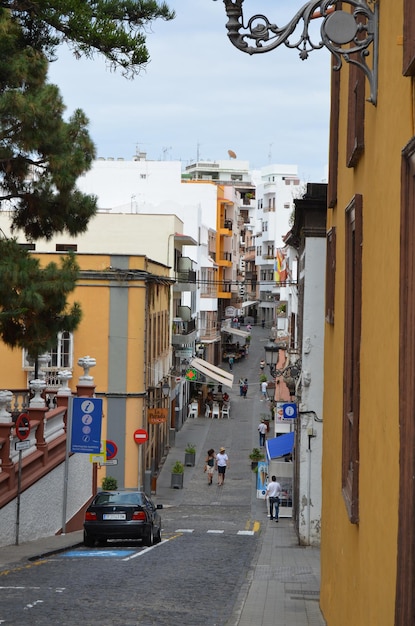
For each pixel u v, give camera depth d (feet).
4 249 80.28
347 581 34.55
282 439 145.79
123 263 161.68
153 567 70.69
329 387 47.50
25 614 46.47
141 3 79.66
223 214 430.61
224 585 61.41
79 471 110.83
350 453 36.06
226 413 270.26
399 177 22.27
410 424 20.54
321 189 97.55
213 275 384.88
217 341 372.99
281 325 297.12
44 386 98.17
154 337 179.01
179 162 339.36
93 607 49.49
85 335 161.27
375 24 26.08
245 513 145.18
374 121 27.71
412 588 20.06
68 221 82.79
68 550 85.56
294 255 190.08
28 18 80.18
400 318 21.31
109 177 337.31
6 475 83.15
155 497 161.48
